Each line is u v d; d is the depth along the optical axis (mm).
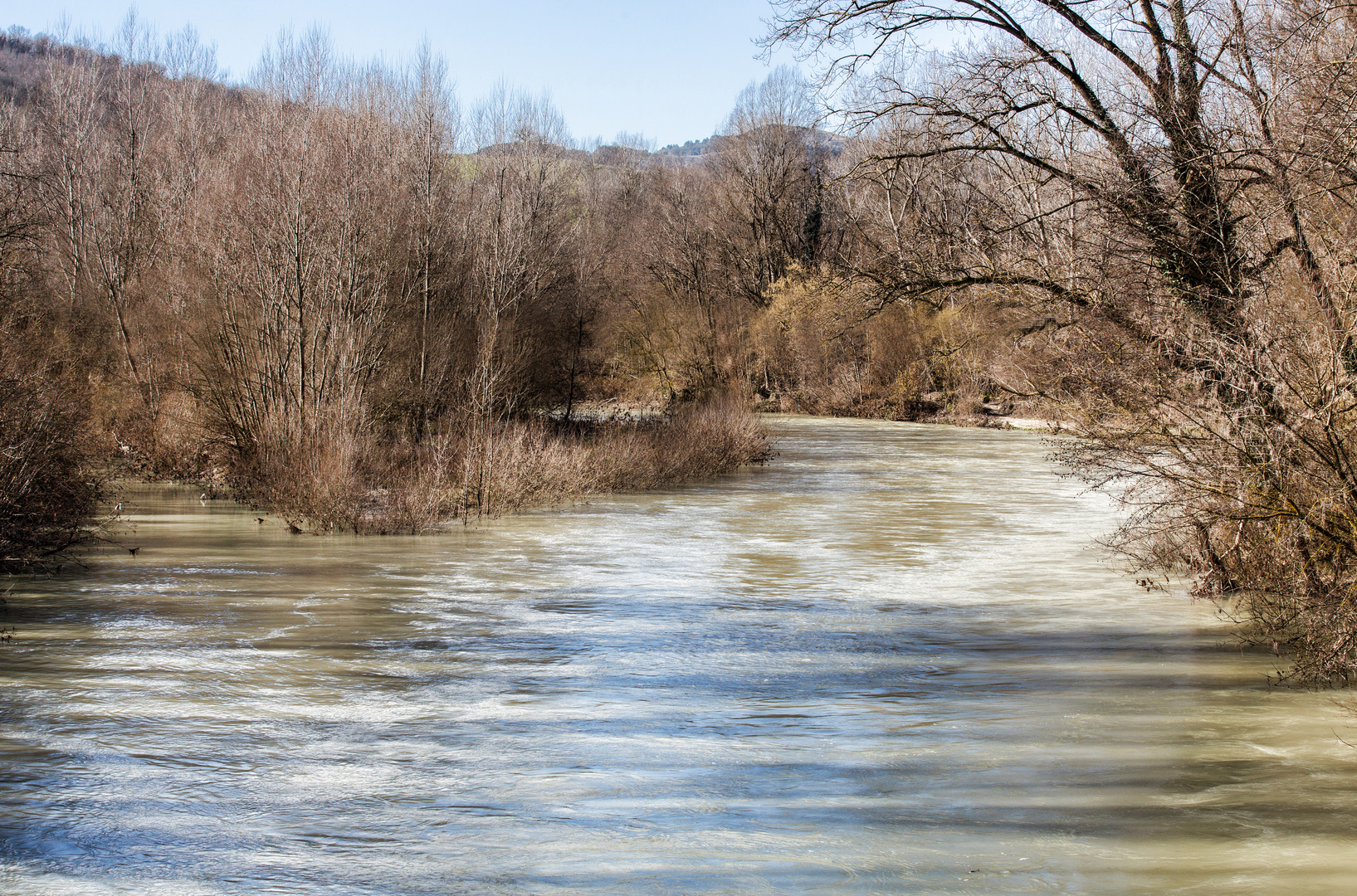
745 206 62844
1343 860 5758
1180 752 7496
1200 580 12859
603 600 12680
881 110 16297
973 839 6039
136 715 8180
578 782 6875
